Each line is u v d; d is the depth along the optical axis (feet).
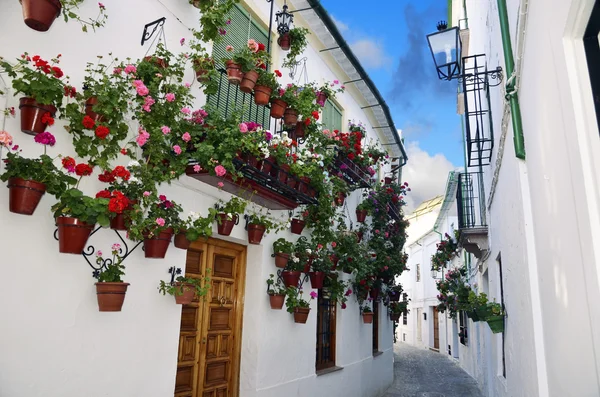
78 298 10.03
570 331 7.83
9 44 9.10
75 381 9.84
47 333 9.36
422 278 79.92
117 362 10.84
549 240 9.33
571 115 6.59
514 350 16.21
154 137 11.53
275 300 17.25
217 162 12.39
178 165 12.09
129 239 11.34
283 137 15.56
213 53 16.10
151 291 11.98
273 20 19.84
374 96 30.42
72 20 10.44
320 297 23.32
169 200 12.46
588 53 6.50
